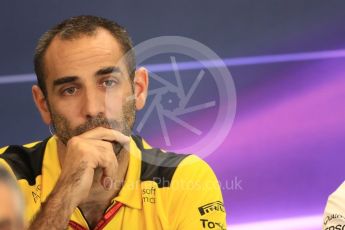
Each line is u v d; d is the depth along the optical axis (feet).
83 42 17.54
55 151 19.38
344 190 21.13
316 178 38.50
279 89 42.55
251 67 43.75
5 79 43.06
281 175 38.45
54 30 18.01
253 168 38.42
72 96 17.65
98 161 17.39
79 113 17.58
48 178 19.17
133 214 18.58
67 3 47.09
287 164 38.88
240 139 39.42
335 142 40.16
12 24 45.98
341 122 40.96
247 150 38.96
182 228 18.92
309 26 46.34
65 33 17.67
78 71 17.40
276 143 39.63
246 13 46.78
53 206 16.83
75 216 18.26
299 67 44.19
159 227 18.63
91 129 17.62
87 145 17.38
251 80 42.93
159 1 46.65
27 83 42.98
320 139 40.16
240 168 38.27
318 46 45.60
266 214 36.58
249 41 45.50
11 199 8.55
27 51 44.83
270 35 45.80
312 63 44.68
